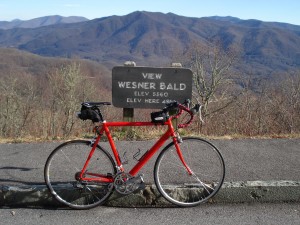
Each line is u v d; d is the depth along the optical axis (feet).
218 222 11.36
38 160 15.58
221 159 12.53
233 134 21.54
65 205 12.43
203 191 12.56
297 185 12.78
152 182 13.05
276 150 17.12
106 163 12.85
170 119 12.15
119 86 18.99
